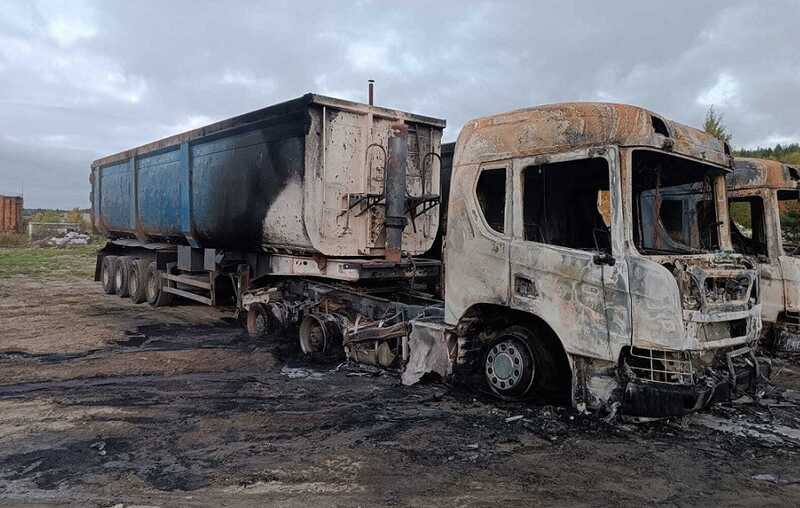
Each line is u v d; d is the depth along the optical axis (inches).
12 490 165.6
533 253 219.5
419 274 331.9
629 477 174.2
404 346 275.7
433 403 242.2
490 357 239.0
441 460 185.5
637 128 199.8
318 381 281.0
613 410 200.5
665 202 221.8
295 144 312.0
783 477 175.3
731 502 159.8
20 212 1539.1
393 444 198.5
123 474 175.8
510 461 184.5
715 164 231.5
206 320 460.4
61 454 191.6
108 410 236.2
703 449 195.0
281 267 364.2
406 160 323.3
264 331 382.9
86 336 389.7
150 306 533.0
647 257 196.7
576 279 207.8
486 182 240.4
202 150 410.9
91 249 1254.9
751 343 223.0
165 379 285.4
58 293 613.9
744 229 346.6
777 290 323.6
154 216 498.3
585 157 208.1
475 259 239.6
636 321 194.4
